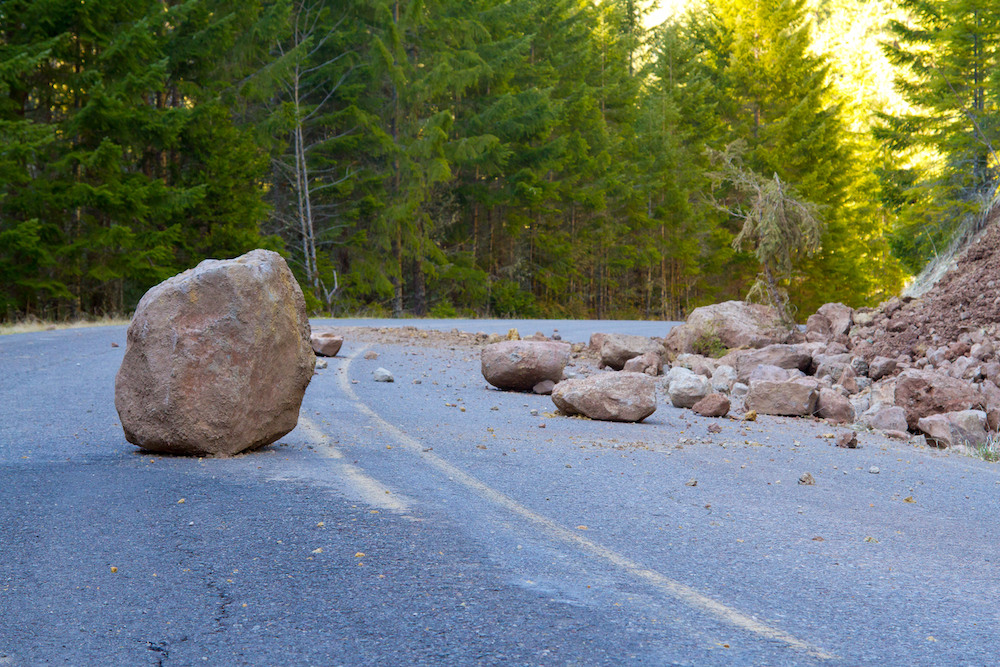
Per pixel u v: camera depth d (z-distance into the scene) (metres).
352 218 34.53
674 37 53.19
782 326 16.58
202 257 26.83
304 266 33.03
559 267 44.72
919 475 6.19
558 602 3.08
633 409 8.24
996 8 27.72
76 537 3.69
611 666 2.54
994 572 3.70
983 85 28.59
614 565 3.57
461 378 11.80
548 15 43.31
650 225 49.03
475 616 2.91
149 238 24.00
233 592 3.09
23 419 6.73
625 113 50.53
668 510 4.61
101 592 3.06
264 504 4.30
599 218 47.19
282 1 28.56
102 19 23.03
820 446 7.39
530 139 41.78
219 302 5.63
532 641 2.71
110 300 27.89
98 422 6.74
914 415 9.41
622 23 60.50
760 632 2.86
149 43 22.97
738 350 15.18
